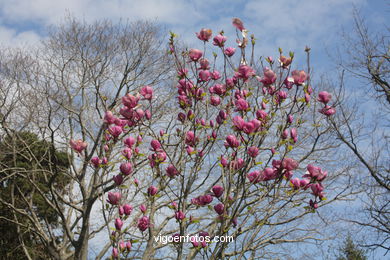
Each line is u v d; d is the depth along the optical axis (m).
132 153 3.64
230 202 2.90
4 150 10.27
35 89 10.17
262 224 2.82
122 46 11.19
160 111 10.61
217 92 3.41
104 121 3.37
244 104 3.09
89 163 3.84
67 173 8.98
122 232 3.02
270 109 3.29
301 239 6.37
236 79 3.37
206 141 3.31
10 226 12.46
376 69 9.10
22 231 12.48
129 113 3.22
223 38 3.32
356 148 7.84
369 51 9.16
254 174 2.91
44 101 10.20
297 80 3.09
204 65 3.39
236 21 3.30
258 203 2.83
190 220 3.02
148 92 3.34
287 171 2.83
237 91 3.34
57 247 9.70
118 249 2.96
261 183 3.04
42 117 10.21
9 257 12.06
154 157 3.43
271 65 3.38
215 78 3.43
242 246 2.77
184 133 3.32
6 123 10.07
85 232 8.75
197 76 3.35
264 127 3.07
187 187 3.08
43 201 12.41
